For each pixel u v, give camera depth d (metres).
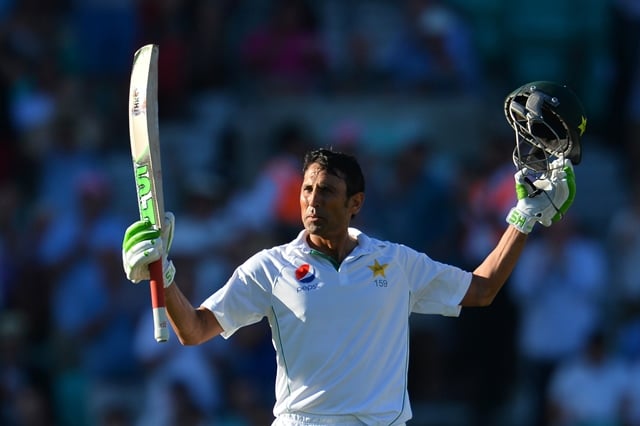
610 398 43.09
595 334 43.16
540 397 43.75
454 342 43.94
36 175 50.78
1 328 44.44
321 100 52.91
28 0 55.75
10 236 47.44
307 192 21.98
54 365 45.09
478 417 43.88
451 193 46.06
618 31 55.09
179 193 51.12
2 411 43.69
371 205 45.88
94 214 46.47
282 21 54.47
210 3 56.47
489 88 54.59
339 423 21.64
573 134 22.55
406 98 52.69
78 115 52.16
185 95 55.62
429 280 22.58
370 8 55.94
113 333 44.66
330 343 21.70
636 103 54.69
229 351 42.66
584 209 52.94
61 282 45.91
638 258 47.06
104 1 54.78
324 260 21.97
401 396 22.05
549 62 54.75
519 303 44.34
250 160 52.06
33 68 54.06
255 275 22.02
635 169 53.75
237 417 42.00
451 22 53.59
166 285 21.34
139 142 21.61
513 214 22.88
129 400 44.12
